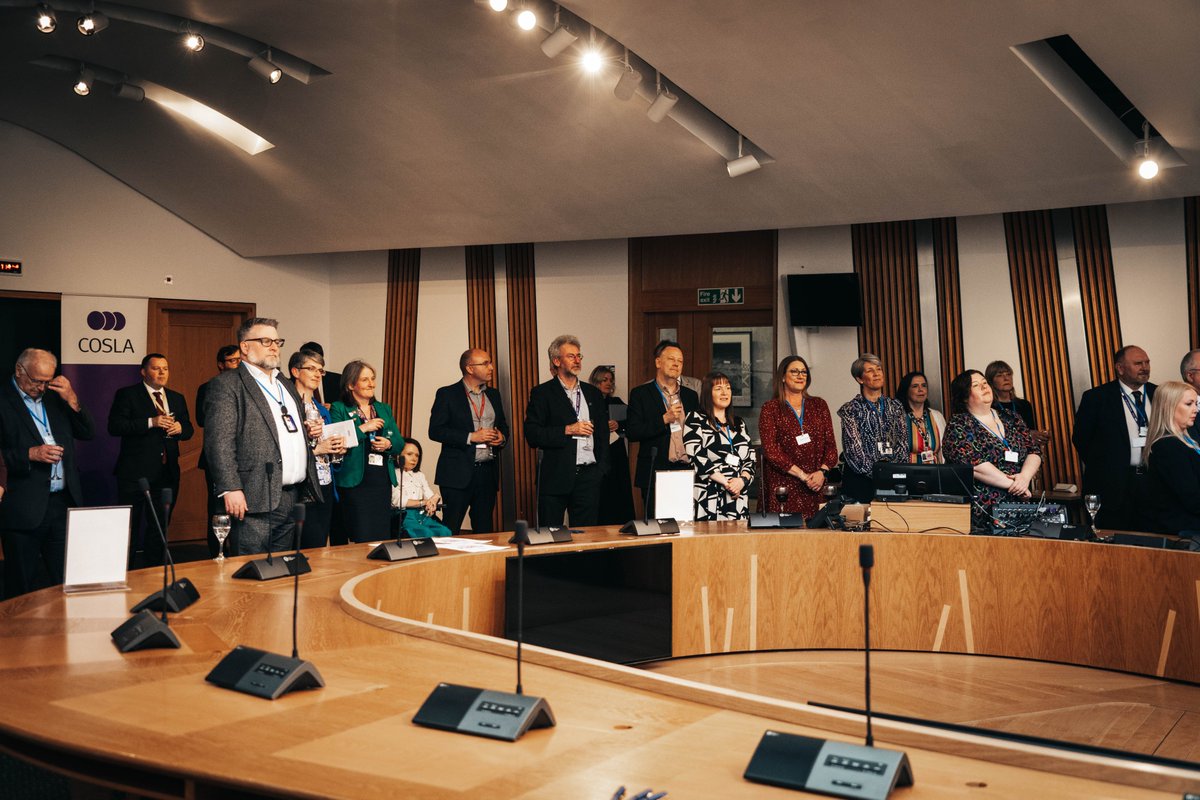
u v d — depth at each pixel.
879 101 6.11
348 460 5.87
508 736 1.89
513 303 9.95
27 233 9.12
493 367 10.01
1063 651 4.80
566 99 6.87
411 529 6.25
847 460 5.78
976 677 4.59
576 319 9.71
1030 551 4.88
